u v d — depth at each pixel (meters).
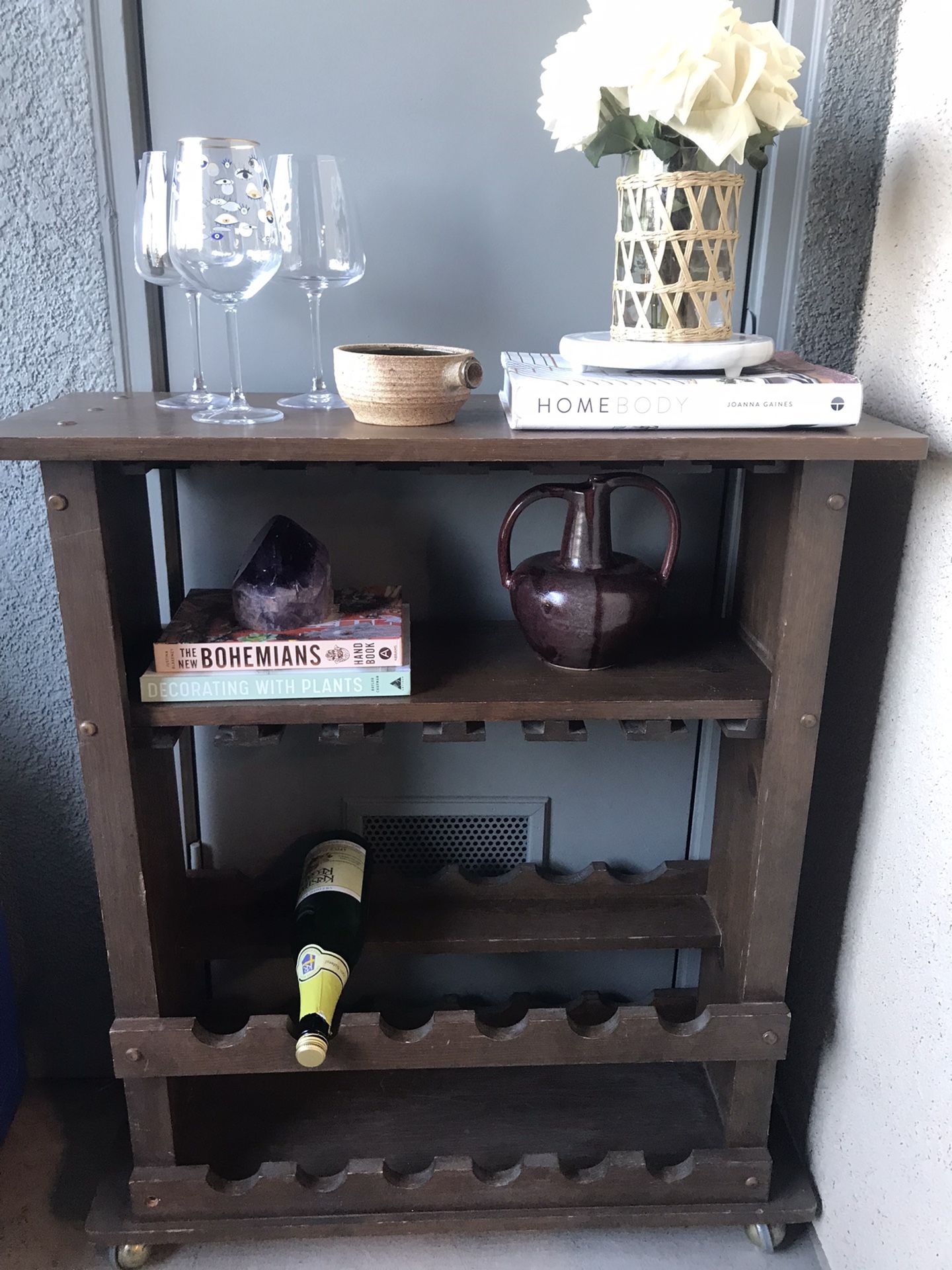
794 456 0.75
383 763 1.13
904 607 0.88
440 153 0.95
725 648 0.98
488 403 0.94
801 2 0.90
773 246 0.97
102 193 0.93
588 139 0.81
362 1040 0.94
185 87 0.92
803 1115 1.09
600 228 0.97
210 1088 1.12
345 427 0.79
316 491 1.03
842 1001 1.00
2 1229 1.04
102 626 0.80
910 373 0.87
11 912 1.15
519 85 0.93
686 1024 0.96
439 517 1.05
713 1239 1.05
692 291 0.80
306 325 0.99
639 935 1.06
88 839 1.13
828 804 1.05
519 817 1.17
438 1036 0.94
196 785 1.12
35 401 0.99
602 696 0.87
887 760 0.91
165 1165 0.97
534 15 0.91
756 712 0.87
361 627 0.87
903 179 0.89
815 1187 1.05
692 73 0.71
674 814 1.17
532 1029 0.94
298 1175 0.98
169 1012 0.98
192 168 0.77
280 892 1.10
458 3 0.91
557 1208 1.00
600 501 0.88
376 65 0.92
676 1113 1.10
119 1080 1.22
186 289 0.85
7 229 0.94
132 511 0.91
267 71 0.92
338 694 0.86
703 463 0.84
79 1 0.88
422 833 1.17
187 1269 1.00
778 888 0.92
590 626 0.87
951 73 0.80
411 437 0.75
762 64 0.74
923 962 0.83
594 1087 1.14
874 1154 0.92
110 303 0.96
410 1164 1.02
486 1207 0.99
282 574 0.86
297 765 1.12
